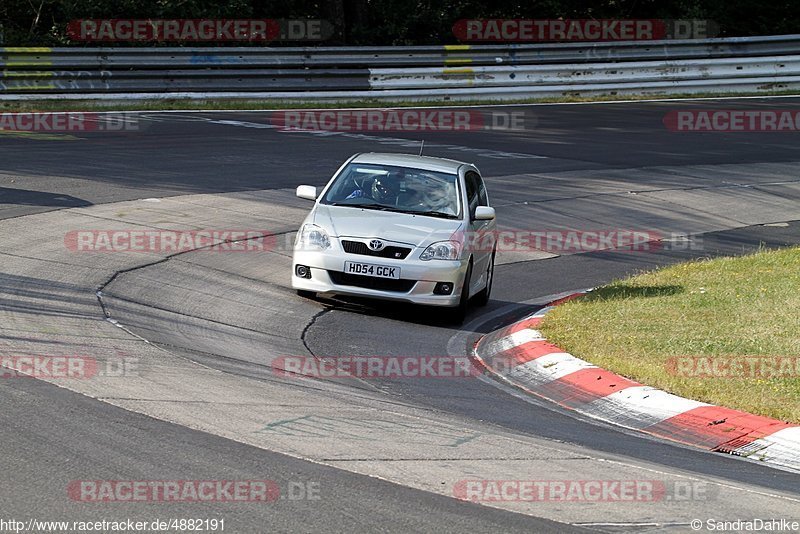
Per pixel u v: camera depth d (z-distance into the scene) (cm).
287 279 4481
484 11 13575
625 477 2289
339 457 2261
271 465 2172
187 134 8169
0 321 3225
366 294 4009
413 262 3991
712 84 11900
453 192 4359
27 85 9250
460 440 2486
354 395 2873
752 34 14338
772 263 4934
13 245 4391
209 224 5303
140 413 2453
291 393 2798
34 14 11981
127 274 4144
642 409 2927
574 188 7038
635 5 14175
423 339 3784
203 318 3662
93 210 5312
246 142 7925
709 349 3466
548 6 13462
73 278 3956
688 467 2448
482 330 4075
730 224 6631
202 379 2833
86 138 7694
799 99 11738
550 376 3253
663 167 7962
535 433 2650
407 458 2295
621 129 9619
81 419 2364
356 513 1934
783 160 8556
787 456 2605
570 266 5394
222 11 11862
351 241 4041
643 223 6431
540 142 8725
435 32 13350
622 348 3478
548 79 11312
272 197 6078
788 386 3081
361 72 10600
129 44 11512
